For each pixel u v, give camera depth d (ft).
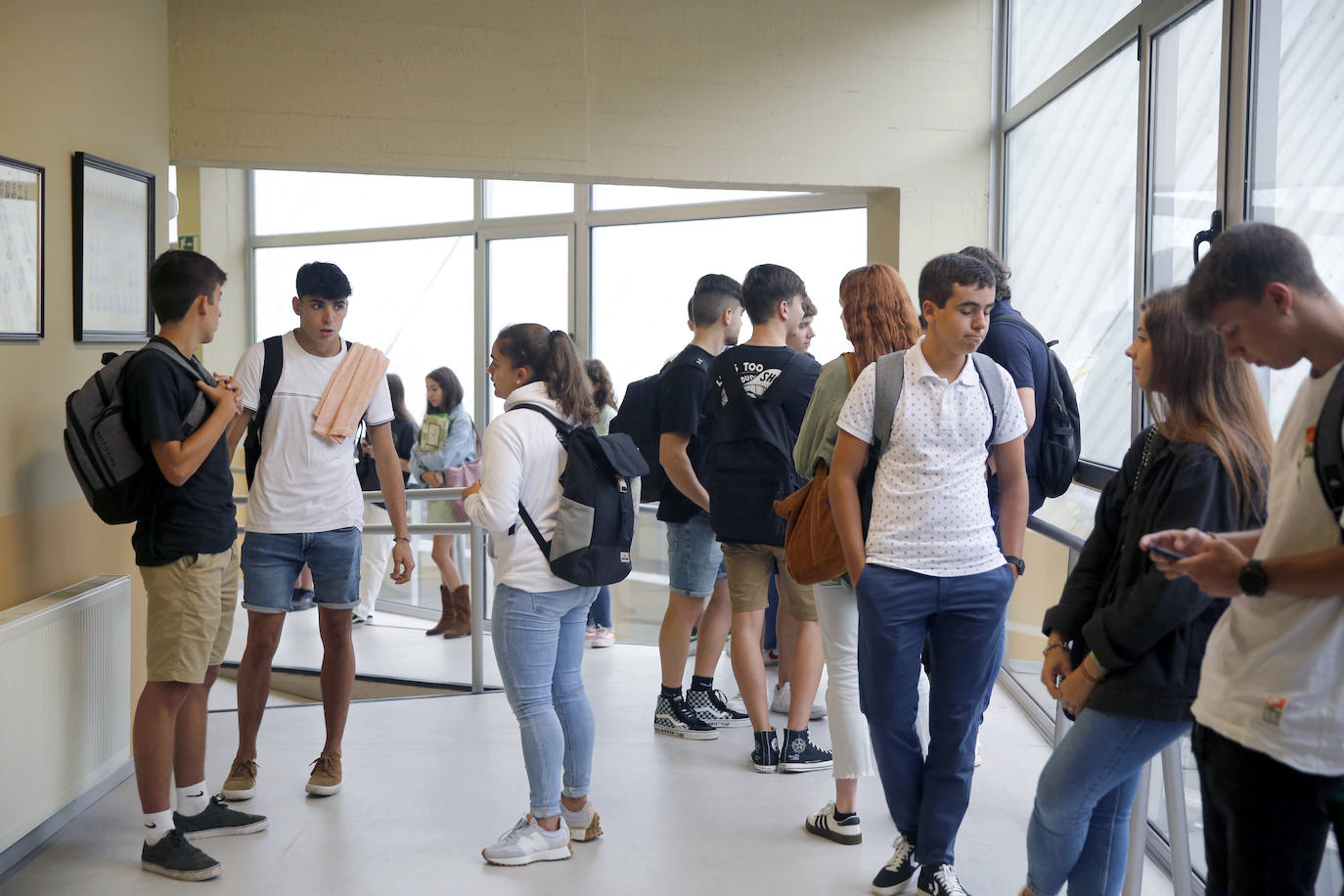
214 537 9.96
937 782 9.06
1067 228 14.55
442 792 11.97
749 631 12.53
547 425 9.95
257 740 13.65
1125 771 6.94
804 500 9.98
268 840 10.73
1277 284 4.96
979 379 8.95
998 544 9.39
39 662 9.91
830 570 9.63
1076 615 7.38
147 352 9.71
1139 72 11.74
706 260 22.48
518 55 16.46
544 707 10.15
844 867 10.09
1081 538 9.72
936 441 8.82
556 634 10.12
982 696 9.14
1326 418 4.86
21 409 10.62
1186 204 10.64
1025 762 12.71
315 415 11.40
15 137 10.57
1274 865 5.24
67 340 11.62
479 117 16.38
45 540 11.05
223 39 15.61
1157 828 10.21
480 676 15.93
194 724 10.58
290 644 21.39
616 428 14.38
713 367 12.44
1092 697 6.91
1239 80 9.09
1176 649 6.65
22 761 9.68
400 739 13.71
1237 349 5.21
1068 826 7.29
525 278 25.26
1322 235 7.80
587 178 16.97
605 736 13.84
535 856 10.16
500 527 9.72
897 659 8.84
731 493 12.09
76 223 11.78
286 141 15.84
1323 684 5.06
